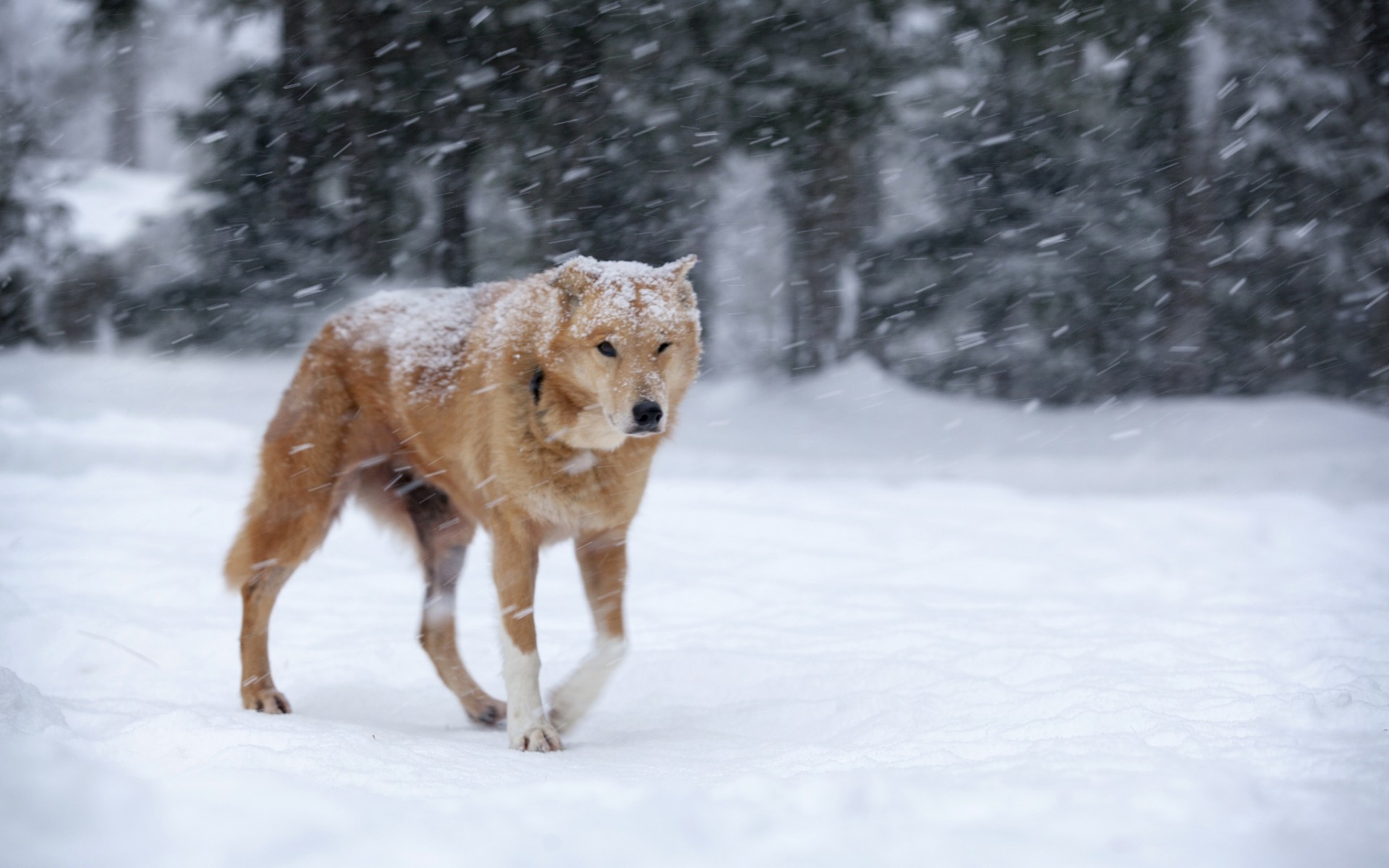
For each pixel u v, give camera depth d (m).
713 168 16.84
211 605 6.23
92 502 8.92
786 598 6.81
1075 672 4.59
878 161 22.59
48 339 18.72
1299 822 2.52
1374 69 20.56
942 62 15.45
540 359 4.21
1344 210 21.41
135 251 18.16
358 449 4.93
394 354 4.75
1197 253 20.80
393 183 15.59
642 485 4.39
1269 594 6.64
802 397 19.06
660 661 5.11
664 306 4.22
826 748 3.64
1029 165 21.75
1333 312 23.20
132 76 34.25
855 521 9.77
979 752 3.46
